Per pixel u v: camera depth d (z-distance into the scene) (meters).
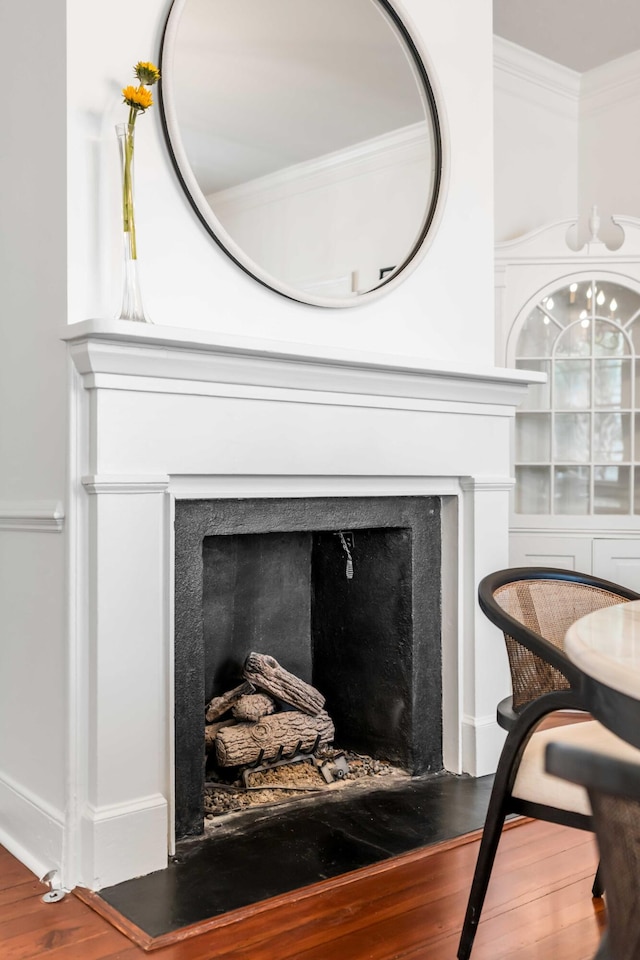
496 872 2.25
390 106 2.91
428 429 2.92
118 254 2.31
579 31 4.29
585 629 1.21
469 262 3.17
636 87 4.52
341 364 2.57
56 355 2.26
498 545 3.07
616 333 4.18
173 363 2.25
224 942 1.91
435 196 3.03
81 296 2.24
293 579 3.24
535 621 2.04
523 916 2.02
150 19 2.37
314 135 2.72
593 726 1.76
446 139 3.02
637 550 4.15
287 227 2.65
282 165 2.64
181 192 2.44
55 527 2.25
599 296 4.18
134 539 2.23
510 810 1.66
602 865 0.62
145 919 1.99
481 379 2.97
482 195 3.21
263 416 2.49
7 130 2.49
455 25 3.12
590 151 4.75
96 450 2.17
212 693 2.97
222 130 2.52
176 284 2.43
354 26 2.82
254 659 2.86
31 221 2.37
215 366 2.32
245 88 2.57
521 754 1.65
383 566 3.04
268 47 2.62
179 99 2.42
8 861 2.36
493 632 3.01
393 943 1.90
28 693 2.41
